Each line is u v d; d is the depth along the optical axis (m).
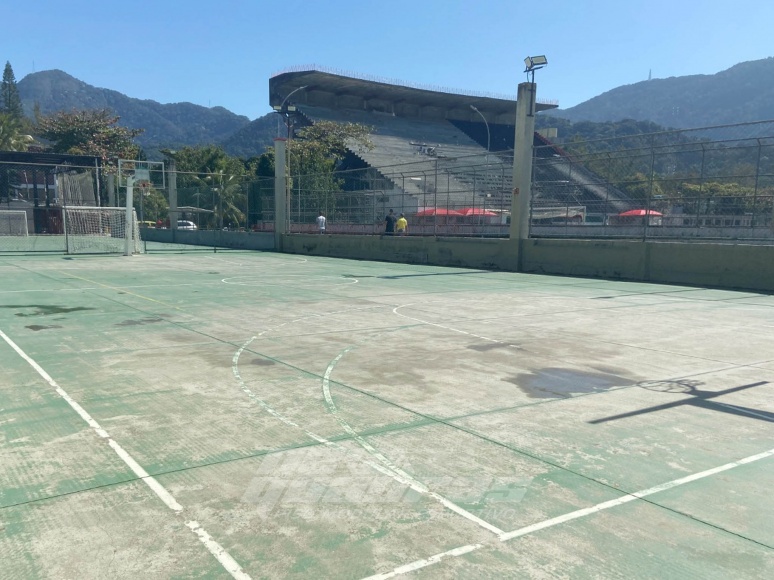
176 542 2.93
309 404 5.12
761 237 15.96
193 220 42.62
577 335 8.41
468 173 24.92
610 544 2.95
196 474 3.69
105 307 10.81
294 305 11.26
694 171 17.27
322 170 50.62
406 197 31.73
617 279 17.34
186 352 7.12
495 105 84.31
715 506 3.36
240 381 5.83
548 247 19.27
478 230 25.02
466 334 8.41
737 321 9.77
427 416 4.84
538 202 22.52
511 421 4.75
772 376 6.21
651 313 10.61
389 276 17.86
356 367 6.45
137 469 3.76
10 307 10.71
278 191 31.81
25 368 6.28
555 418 4.84
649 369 6.48
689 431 4.57
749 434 4.52
